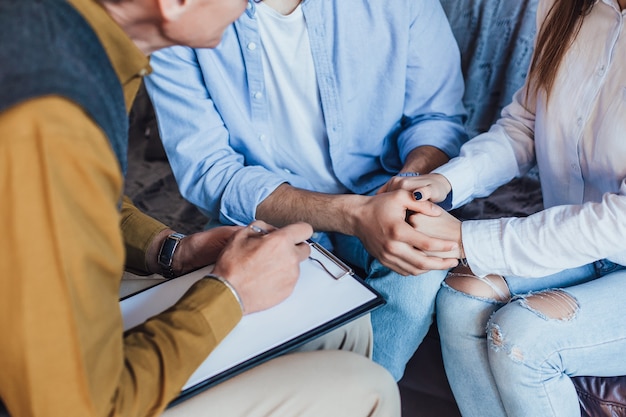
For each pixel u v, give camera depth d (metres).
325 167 1.29
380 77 1.21
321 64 1.14
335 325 0.80
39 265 0.52
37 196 0.51
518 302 0.97
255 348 0.77
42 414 0.56
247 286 0.79
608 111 0.95
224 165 1.19
